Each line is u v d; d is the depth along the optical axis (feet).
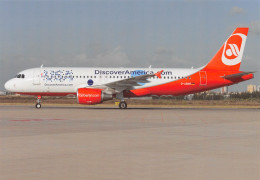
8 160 41.04
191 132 71.31
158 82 168.66
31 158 42.32
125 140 58.70
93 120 99.35
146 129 76.48
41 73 164.04
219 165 39.04
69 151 47.47
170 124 89.20
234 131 73.82
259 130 76.07
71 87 164.04
